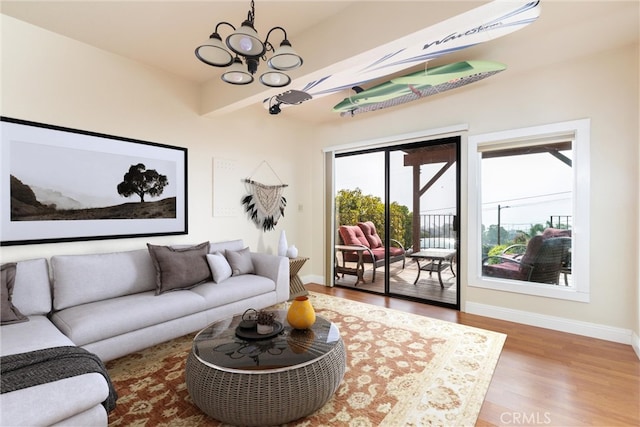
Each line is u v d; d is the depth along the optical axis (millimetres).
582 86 2824
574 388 1949
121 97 2918
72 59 2617
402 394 1868
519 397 1856
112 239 2848
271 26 2461
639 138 2494
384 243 4289
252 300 3010
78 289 2291
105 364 2256
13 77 2318
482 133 3383
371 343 2590
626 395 1874
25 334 1751
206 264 2959
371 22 2133
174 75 3324
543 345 2578
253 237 4152
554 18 2246
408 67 2795
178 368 2207
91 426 1297
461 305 3539
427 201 3896
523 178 3201
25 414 1113
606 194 2713
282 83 2027
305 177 4957
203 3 2172
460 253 3559
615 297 2676
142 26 2449
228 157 3854
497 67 2619
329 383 1642
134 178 2992
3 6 2172
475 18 1838
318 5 2221
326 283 4852
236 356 1680
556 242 3025
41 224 2441
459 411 1715
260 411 1480
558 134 2941
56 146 2520
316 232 5020
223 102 3297
